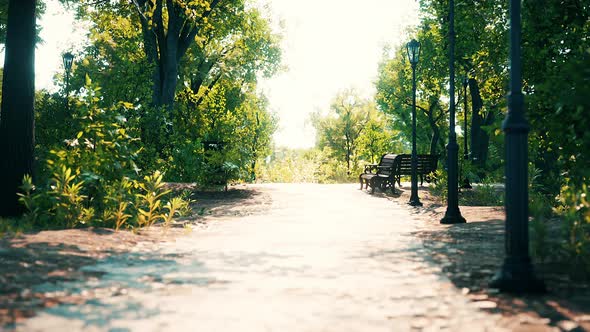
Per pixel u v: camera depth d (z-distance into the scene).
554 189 13.67
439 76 34.59
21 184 12.34
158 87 26.61
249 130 32.31
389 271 6.52
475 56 21.39
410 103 45.53
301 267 6.77
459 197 19.09
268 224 11.99
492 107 20.97
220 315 4.61
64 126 18.78
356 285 5.77
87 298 5.12
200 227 11.31
